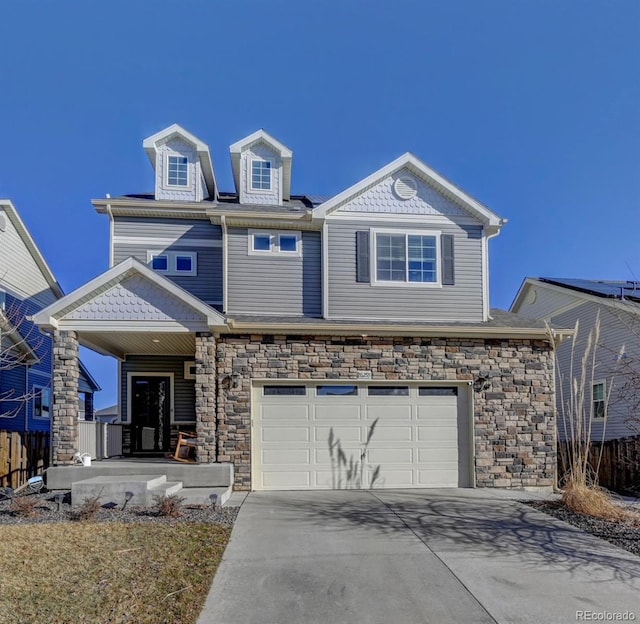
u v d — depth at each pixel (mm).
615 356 14734
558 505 9422
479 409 11594
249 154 14852
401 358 11500
